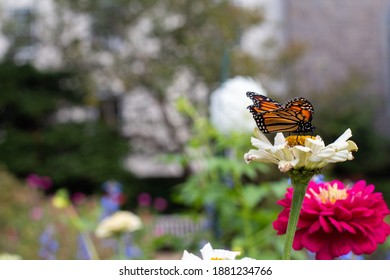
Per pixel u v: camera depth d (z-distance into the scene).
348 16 18.14
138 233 5.89
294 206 1.39
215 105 4.16
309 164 1.37
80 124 14.99
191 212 4.50
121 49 14.95
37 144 14.70
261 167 4.05
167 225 8.48
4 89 14.96
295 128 1.59
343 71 18.11
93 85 14.87
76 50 15.00
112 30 14.77
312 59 18.06
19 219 6.78
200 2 14.38
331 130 15.82
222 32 14.49
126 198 14.20
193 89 14.68
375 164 15.83
